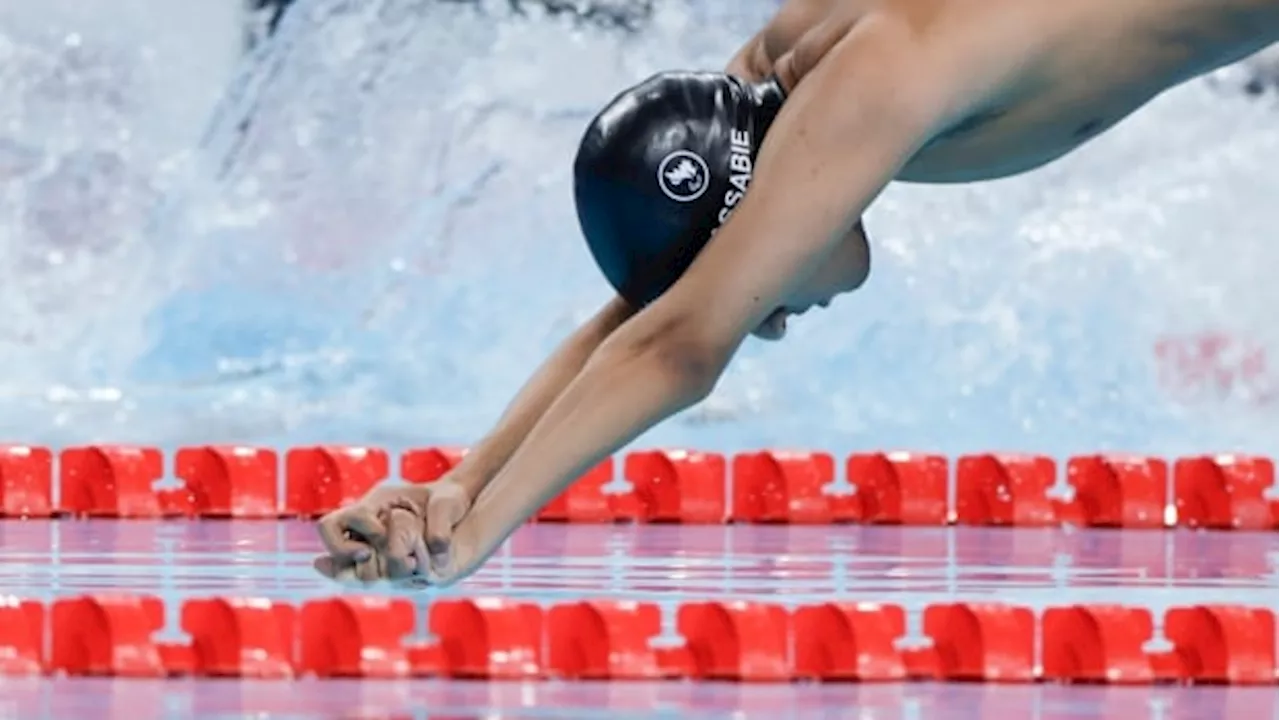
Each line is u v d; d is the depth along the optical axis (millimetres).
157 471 33500
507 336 48562
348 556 13414
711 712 18609
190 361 47750
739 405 45000
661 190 14336
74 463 32969
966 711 19016
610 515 33219
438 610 20859
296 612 20906
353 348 48094
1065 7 14469
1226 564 28391
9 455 32781
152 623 21359
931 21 14031
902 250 48250
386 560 13352
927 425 44844
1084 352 47375
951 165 15062
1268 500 33906
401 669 20547
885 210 48656
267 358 47688
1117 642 21125
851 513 33844
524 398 14758
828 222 13617
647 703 19047
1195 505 34062
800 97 13867
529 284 49906
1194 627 21250
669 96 14570
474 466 14242
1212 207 49500
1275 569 27859
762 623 20859
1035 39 14297
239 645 20422
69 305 49250
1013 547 30312
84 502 32812
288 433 42844
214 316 49031
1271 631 21312
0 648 20484
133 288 49750
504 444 14367
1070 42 14484
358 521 13320
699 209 14391
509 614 20812
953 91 13906
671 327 13641
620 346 13719
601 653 20672
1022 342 47375
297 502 33219
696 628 20906
